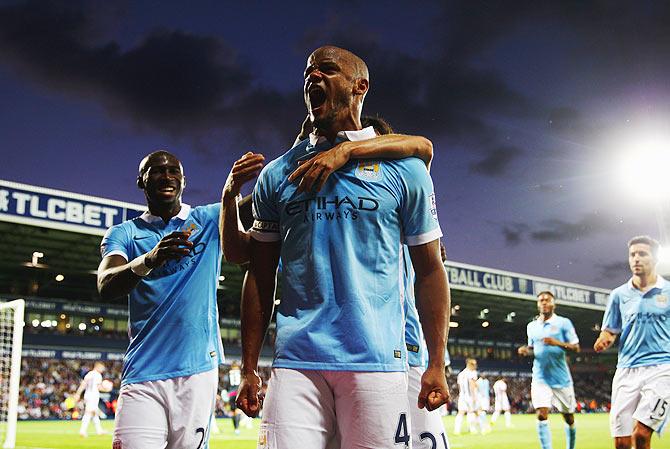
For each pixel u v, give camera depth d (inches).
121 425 158.7
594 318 2284.7
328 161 96.8
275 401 94.7
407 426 93.9
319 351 93.7
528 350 421.7
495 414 949.8
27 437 631.8
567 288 2070.6
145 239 174.7
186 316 164.7
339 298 95.3
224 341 1681.8
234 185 114.3
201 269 170.9
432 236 101.7
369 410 92.1
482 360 2042.3
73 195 1171.3
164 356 161.8
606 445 515.2
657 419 251.3
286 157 109.3
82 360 1459.2
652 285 262.7
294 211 101.3
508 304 2046.0
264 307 109.0
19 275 1531.7
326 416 95.6
